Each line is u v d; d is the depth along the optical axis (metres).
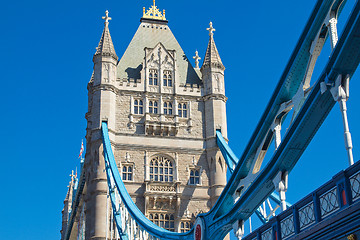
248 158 36.19
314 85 26.94
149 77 76.62
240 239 36.66
